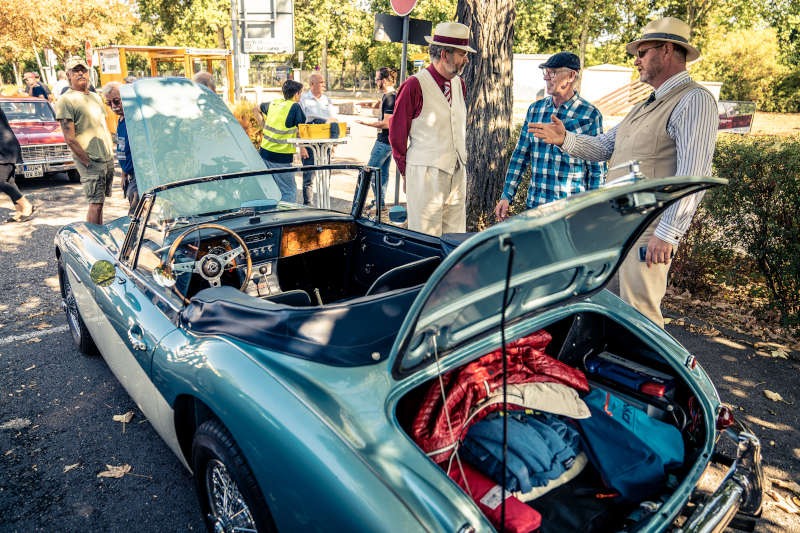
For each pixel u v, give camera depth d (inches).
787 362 167.5
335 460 63.4
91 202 267.6
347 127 256.4
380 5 1560.0
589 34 1402.6
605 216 71.5
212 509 92.5
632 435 87.8
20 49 1144.2
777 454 125.5
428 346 72.4
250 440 71.6
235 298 89.9
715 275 208.1
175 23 1401.3
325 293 153.9
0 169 303.3
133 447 126.4
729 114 729.0
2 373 157.2
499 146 243.8
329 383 72.2
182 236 113.9
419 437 76.9
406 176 182.5
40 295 214.4
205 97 174.7
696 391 88.7
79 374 157.4
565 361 102.7
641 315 101.2
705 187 73.2
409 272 103.2
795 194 174.6
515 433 83.4
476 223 252.1
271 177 156.7
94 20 1250.0
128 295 114.2
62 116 249.6
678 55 122.6
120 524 103.9
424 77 171.5
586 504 80.9
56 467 119.3
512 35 237.6
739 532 102.5
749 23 1362.0
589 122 168.4
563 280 86.1
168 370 90.0
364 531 58.3
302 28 1568.7
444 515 57.9
